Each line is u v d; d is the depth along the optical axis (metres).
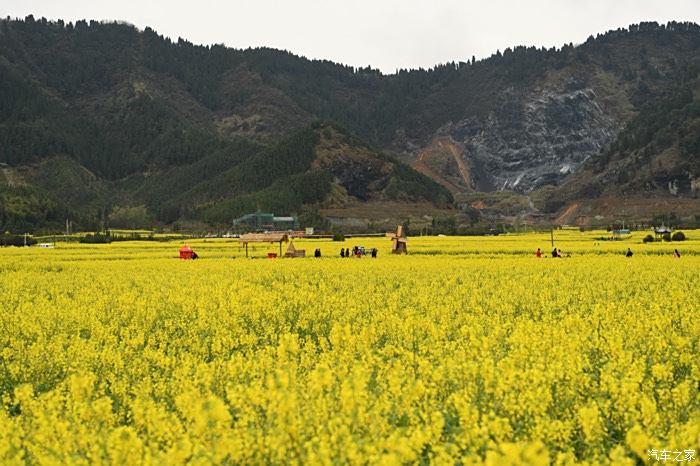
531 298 29.48
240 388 11.07
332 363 14.25
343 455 8.94
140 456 9.13
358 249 70.50
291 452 9.52
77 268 52.75
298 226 181.12
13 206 172.88
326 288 34.38
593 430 10.50
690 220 197.12
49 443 10.01
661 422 11.12
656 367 13.39
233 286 34.12
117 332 23.31
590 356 16.88
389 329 20.78
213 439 9.43
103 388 14.57
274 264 54.12
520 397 11.41
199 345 19.34
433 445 9.98
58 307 27.70
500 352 15.55
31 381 15.96
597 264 49.28
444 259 60.44
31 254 74.81
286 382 10.34
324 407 10.50
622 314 22.41
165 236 149.00
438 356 15.38
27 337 21.58
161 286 36.59
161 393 13.69
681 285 34.22
